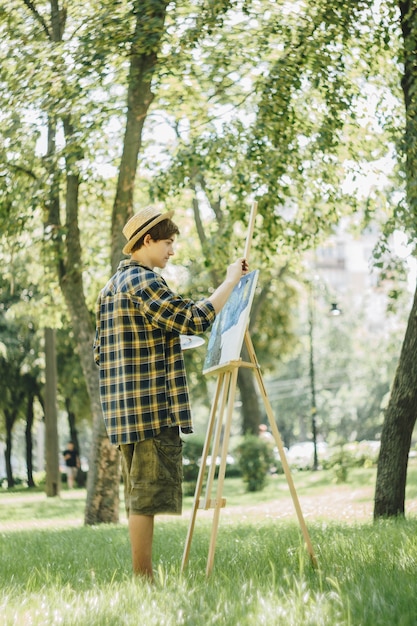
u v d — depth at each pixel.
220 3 12.24
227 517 14.00
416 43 10.48
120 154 14.55
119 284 4.77
